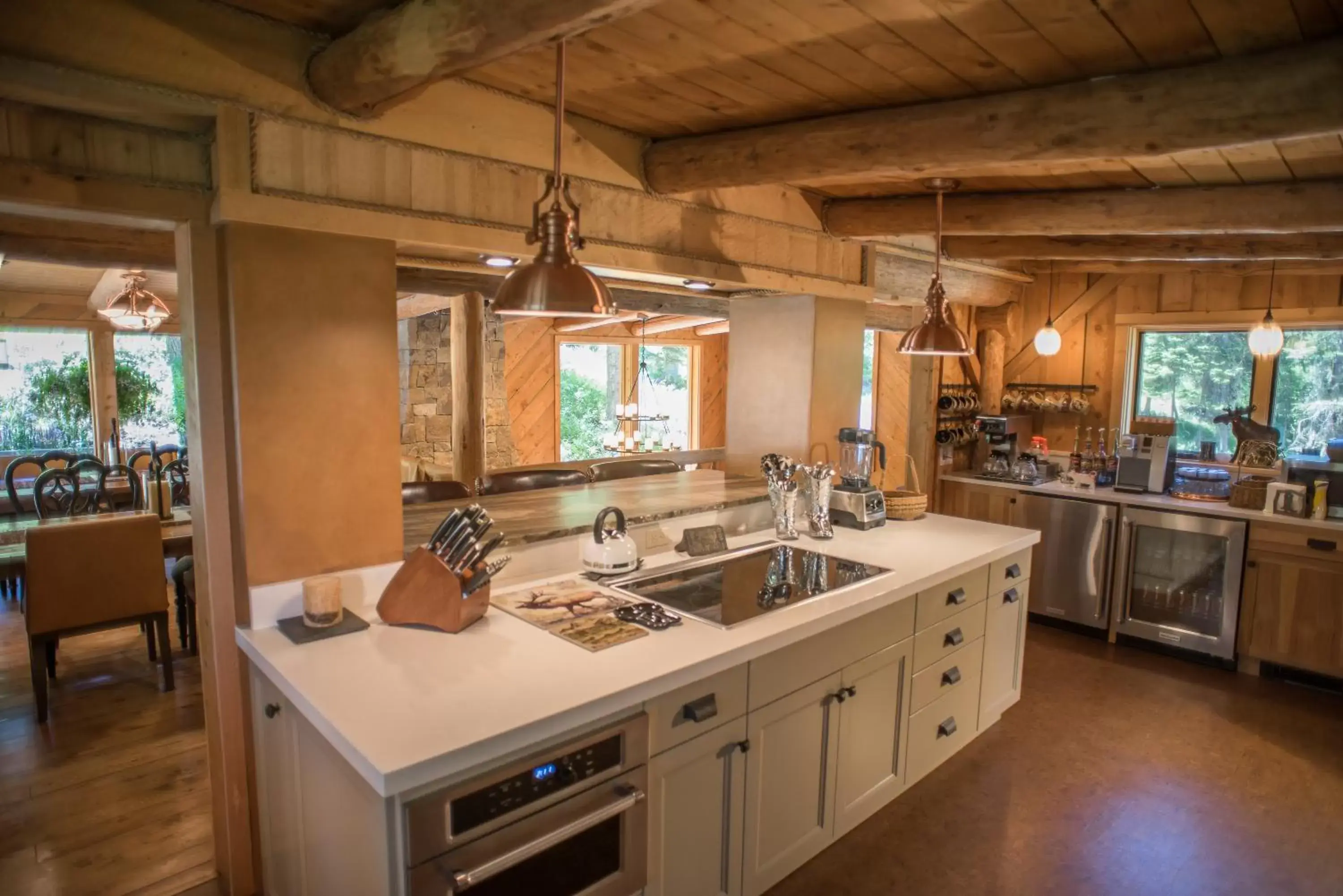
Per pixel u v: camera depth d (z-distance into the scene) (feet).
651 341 27.96
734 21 5.67
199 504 6.68
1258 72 5.82
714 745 6.54
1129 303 16.58
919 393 16.87
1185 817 9.04
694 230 9.39
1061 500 15.29
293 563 6.67
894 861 8.13
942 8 5.36
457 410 14.98
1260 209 9.28
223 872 7.32
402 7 5.17
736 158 8.17
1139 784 9.73
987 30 5.71
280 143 6.06
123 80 5.29
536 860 5.37
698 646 6.46
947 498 17.19
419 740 4.76
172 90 5.49
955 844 8.44
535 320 24.64
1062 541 15.33
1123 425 16.88
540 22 4.57
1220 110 5.99
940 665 9.48
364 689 5.51
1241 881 7.95
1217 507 13.65
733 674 6.60
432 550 6.72
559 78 5.55
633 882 5.93
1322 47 5.61
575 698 5.40
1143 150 6.45
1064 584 15.37
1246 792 9.58
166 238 8.96
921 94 7.23
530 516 9.33
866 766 8.45
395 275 7.18
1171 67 6.28
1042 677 13.17
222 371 6.40
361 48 5.47
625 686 5.62
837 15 5.53
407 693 5.45
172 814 8.66
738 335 12.36
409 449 21.56
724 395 30.68
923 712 9.27
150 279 18.86
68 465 17.17
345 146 6.41
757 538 10.61
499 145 7.37
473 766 4.90
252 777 6.98
